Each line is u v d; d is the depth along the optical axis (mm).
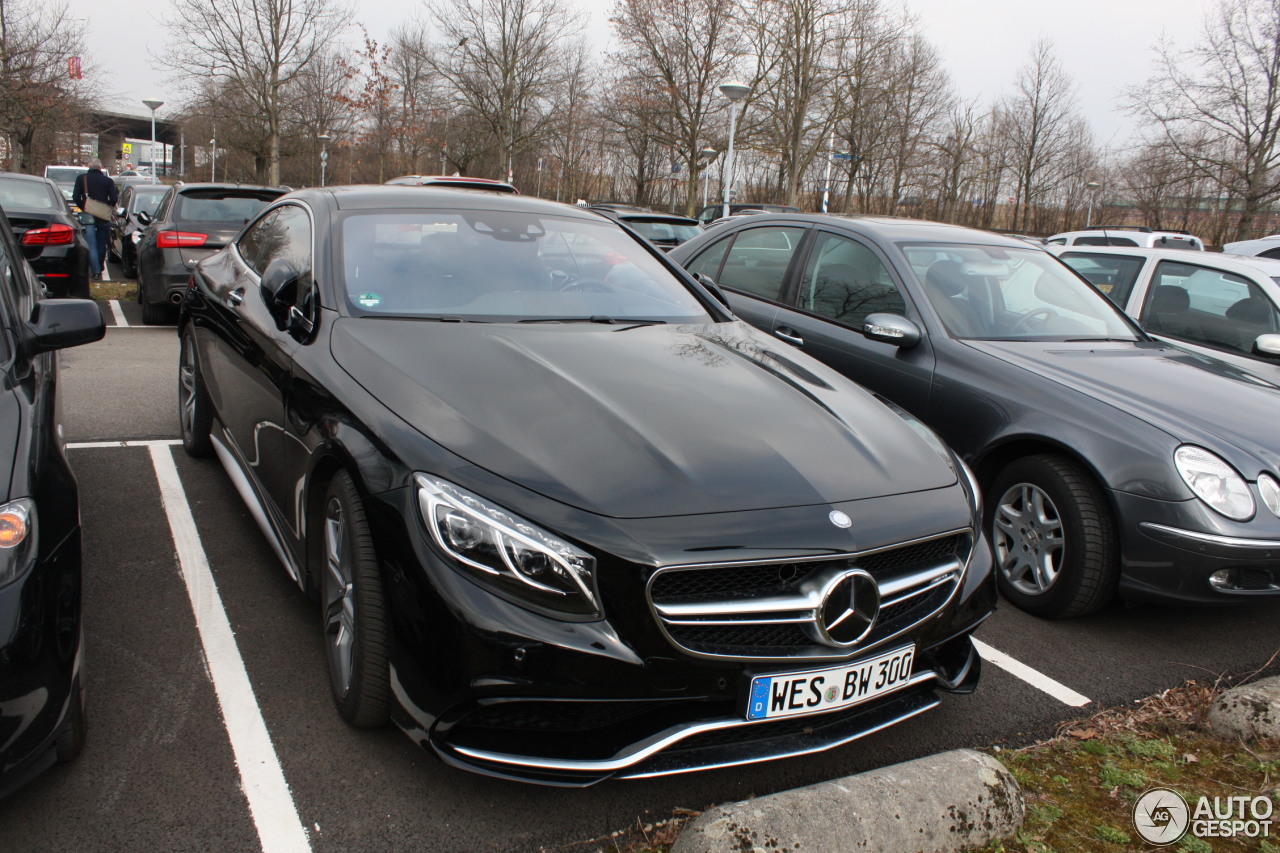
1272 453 3420
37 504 2113
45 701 2004
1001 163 40875
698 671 2111
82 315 2809
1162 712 3100
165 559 3611
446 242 3477
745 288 5457
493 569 2062
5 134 26781
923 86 39906
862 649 2256
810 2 31797
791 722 2305
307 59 28172
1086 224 39406
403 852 2141
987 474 4078
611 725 2162
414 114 37594
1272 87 23656
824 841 2100
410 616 2143
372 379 2594
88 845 2080
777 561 2127
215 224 8805
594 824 2287
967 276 4691
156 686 2736
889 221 5207
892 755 2719
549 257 3609
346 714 2520
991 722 2959
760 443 2449
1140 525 3410
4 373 2439
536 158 38969
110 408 5754
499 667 2031
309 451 2680
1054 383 3842
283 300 3123
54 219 8688
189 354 4656
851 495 2346
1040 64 39125
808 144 34656
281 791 2312
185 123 40750
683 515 2137
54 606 2059
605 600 2066
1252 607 4062
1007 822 2350
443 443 2270
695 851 2049
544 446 2273
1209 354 5566
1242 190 24844
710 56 32719
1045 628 3719
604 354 2920
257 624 3152
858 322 4699
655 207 43438
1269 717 2906
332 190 3791
